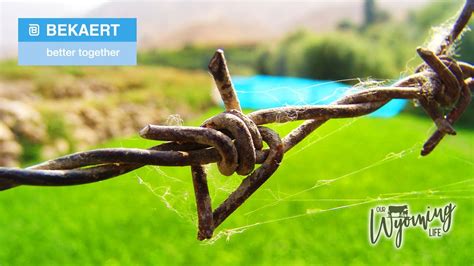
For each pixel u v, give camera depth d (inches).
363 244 17.1
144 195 23.7
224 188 4.8
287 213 20.3
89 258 16.5
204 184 3.3
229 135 3.3
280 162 3.4
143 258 16.4
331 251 16.7
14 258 16.7
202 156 3.2
